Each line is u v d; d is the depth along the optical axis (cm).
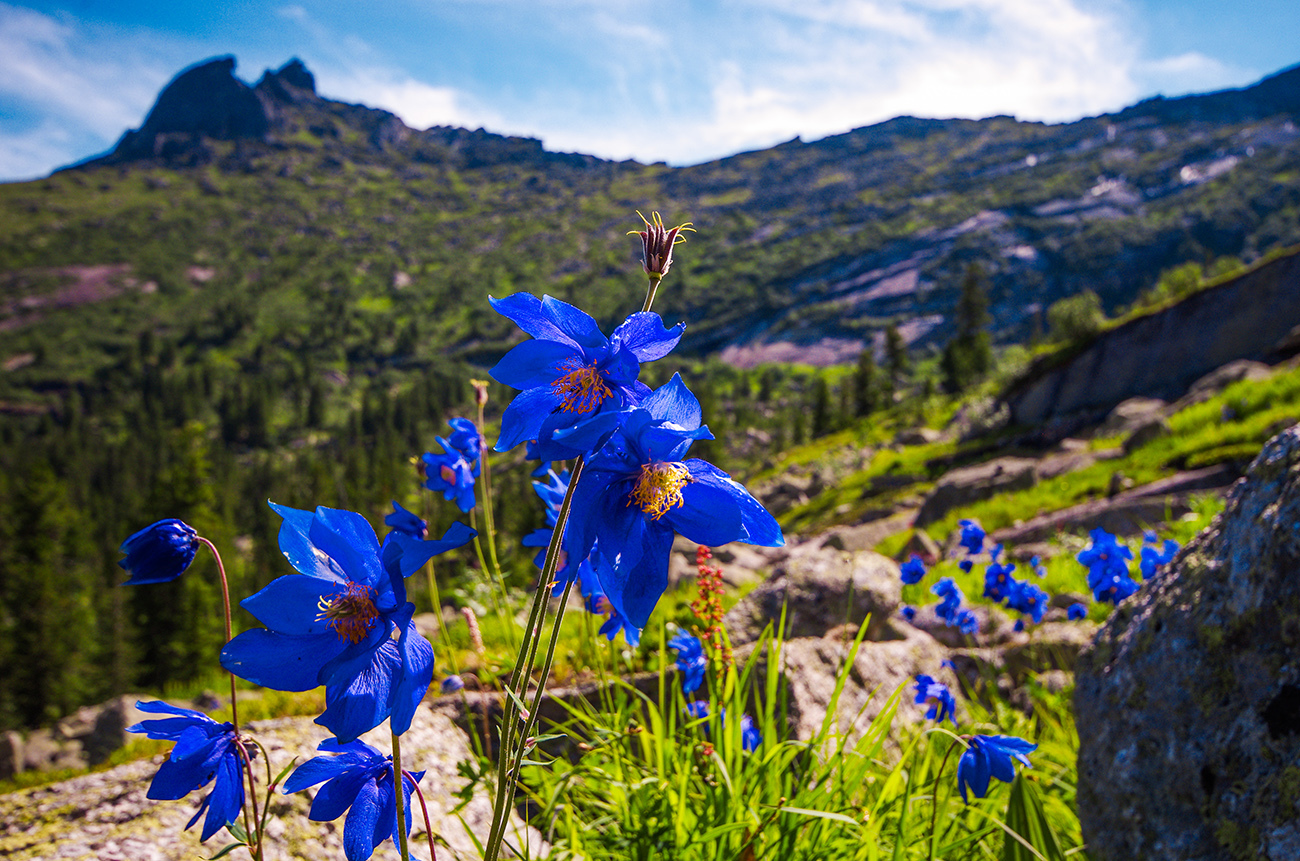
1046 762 393
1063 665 544
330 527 113
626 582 129
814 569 614
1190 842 253
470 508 314
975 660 560
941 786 293
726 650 302
